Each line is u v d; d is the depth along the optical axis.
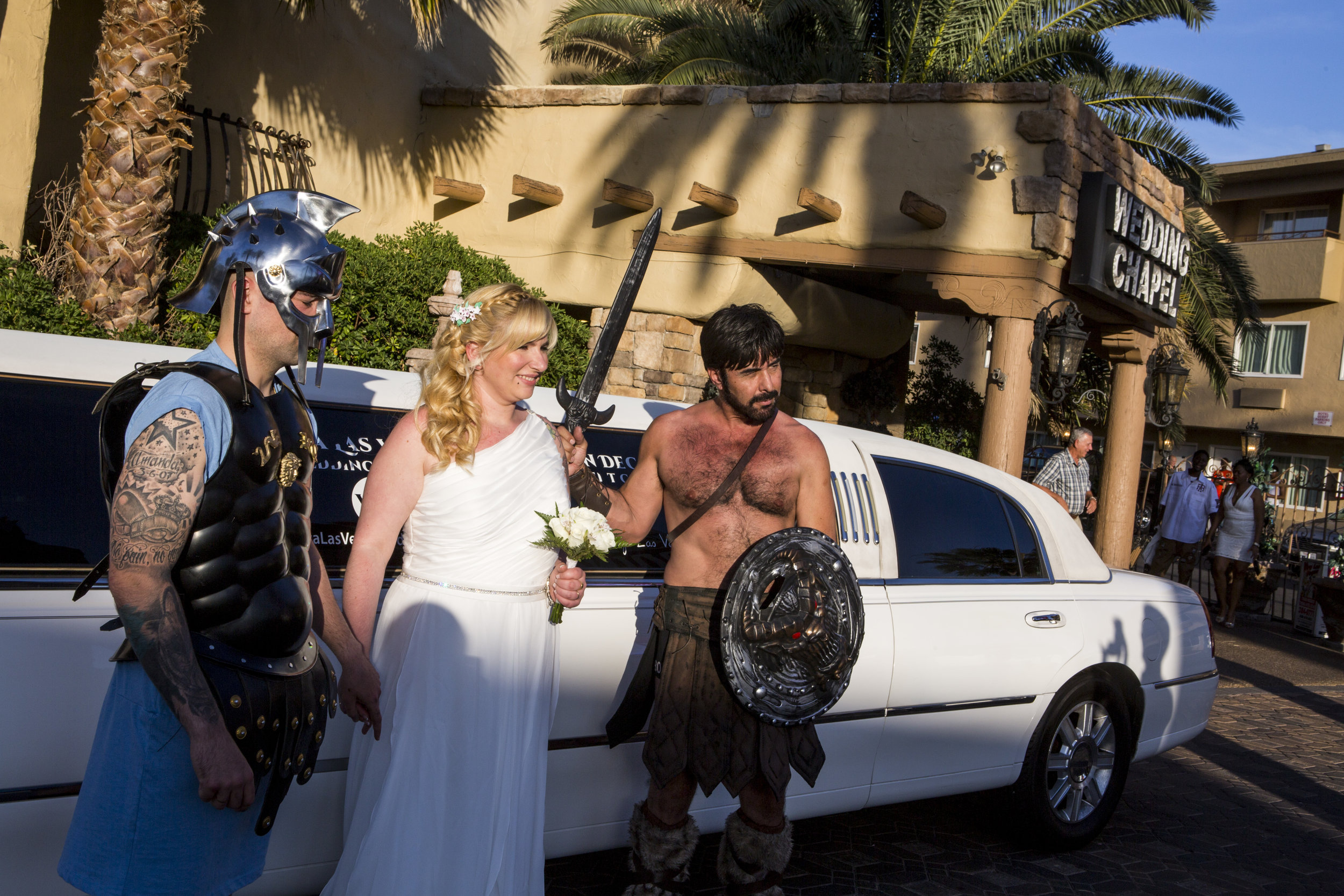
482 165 10.55
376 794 2.39
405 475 2.41
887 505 3.85
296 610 1.99
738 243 9.16
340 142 10.01
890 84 8.50
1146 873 4.07
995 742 3.97
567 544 2.40
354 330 7.69
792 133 8.93
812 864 3.90
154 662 1.74
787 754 2.81
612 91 9.72
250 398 1.93
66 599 2.32
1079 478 7.64
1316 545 12.39
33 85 6.50
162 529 1.75
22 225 6.53
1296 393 23.31
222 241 1.97
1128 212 8.51
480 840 2.39
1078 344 8.20
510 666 2.46
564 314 9.55
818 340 10.70
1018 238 8.11
